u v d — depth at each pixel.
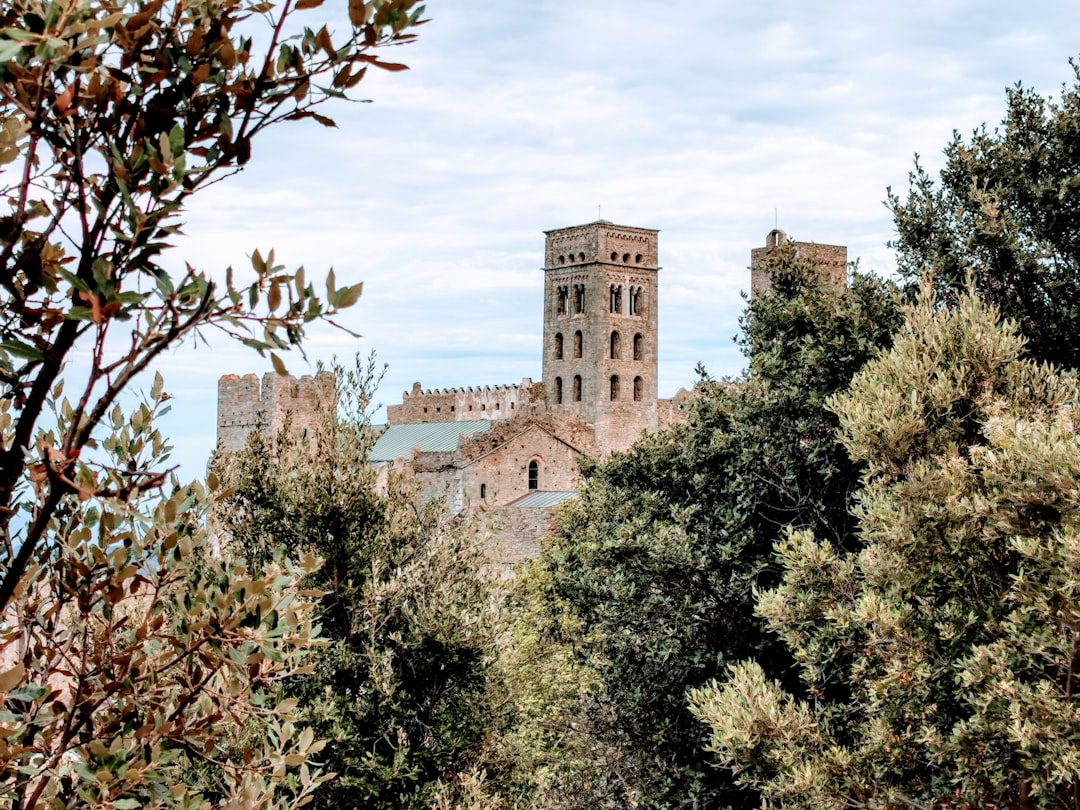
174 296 5.30
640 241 143.00
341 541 20.75
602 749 27.55
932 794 18.47
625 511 28.55
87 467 5.46
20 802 6.52
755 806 25.20
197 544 7.66
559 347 145.38
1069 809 15.85
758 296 30.53
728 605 26.08
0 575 6.70
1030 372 19.72
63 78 5.54
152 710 7.20
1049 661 15.96
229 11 5.80
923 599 18.11
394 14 5.57
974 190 24.73
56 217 5.71
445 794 19.41
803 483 26.61
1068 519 15.70
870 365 20.64
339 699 18.92
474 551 22.30
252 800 7.38
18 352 4.89
